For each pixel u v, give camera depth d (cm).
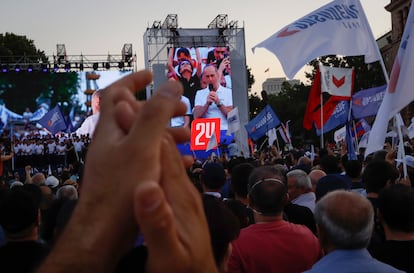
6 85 3447
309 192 492
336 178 439
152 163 49
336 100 1095
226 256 218
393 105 497
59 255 51
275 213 314
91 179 51
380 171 432
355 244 233
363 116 1165
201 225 55
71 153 2722
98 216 50
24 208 277
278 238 307
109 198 50
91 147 52
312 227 429
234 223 219
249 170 465
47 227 329
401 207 281
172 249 49
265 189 312
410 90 485
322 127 1053
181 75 3534
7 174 1853
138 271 67
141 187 45
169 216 46
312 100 1089
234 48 3797
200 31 3731
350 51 726
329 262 233
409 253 279
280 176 324
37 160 2677
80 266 50
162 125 50
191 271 52
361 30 726
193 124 1573
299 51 738
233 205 370
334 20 737
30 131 3438
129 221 50
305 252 307
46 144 2711
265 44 756
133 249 68
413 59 484
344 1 741
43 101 3494
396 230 288
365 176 442
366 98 1156
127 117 51
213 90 3544
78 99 3547
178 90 51
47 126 2159
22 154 2655
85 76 3572
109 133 52
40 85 3500
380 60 714
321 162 673
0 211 277
